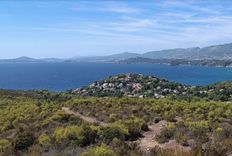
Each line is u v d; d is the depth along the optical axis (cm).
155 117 2580
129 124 2142
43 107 3788
